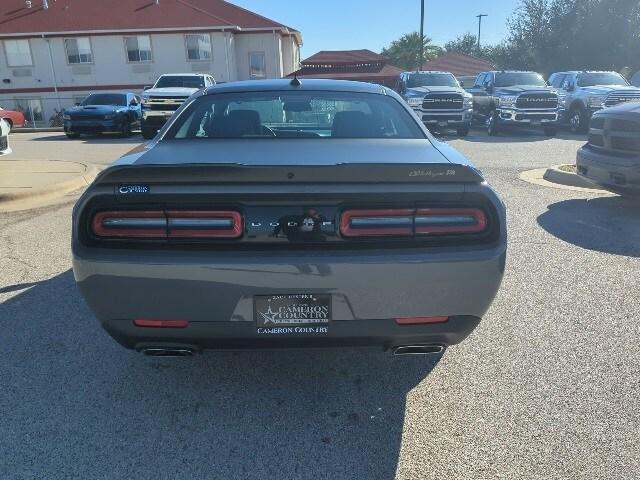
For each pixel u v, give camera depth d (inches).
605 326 144.3
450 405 112.0
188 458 97.3
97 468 94.7
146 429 105.3
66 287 175.5
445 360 129.7
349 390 118.9
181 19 1181.1
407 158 110.8
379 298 96.3
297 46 1617.9
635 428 103.0
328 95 150.1
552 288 169.5
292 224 95.5
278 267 93.6
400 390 118.3
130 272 94.3
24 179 342.0
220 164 94.4
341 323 97.6
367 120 142.0
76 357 132.3
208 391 118.8
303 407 112.8
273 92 149.3
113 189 95.5
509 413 108.6
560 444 99.1
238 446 100.7
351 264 94.0
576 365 125.4
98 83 1219.9
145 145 132.1
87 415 109.7
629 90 639.8
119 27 1177.4
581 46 1139.9
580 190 318.7
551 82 793.6
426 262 95.0
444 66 1716.3
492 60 1772.9
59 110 1231.5
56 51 1205.7
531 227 237.9
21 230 243.1
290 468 94.7
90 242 97.0
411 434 103.4
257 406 113.2
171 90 650.8
